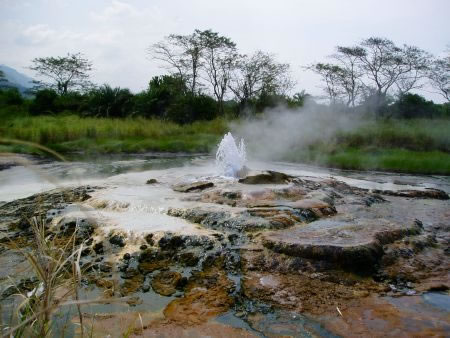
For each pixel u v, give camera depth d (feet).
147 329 11.41
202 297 13.50
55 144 65.82
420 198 30.55
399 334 11.55
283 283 14.44
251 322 12.17
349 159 55.06
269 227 18.65
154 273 15.03
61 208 21.90
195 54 113.19
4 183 32.91
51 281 6.14
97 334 10.31
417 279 15.17
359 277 15.07
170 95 107.14
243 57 113.29
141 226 18.25
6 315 9.38
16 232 18.90
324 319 12.34
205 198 23.71
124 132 76.23
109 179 32.94
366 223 20.22
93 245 16.76
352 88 119.24
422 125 82.79
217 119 94.07
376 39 109.19
